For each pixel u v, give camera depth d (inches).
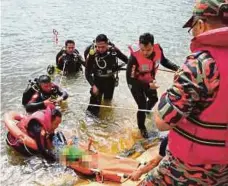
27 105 229.0
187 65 66.7
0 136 210.8
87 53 241.0
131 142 207.0
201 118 68.8
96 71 238.5
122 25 425.7
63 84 280.1
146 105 214.8
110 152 197.9
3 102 249.8
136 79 207.6
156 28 419.2
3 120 227.5
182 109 67.5
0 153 194.7
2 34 379.6
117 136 213.6
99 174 170.1
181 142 72.4
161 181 80.1
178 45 365.4
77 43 365.1
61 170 179.0
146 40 196.9
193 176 74.0
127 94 264.5
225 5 66.4
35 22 422.6
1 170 181.9
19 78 286.5
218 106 66.9
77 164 177.3
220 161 70.9
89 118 232.7
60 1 517.3
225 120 68.1
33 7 483.5
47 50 343.0
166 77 285.9
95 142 207.6
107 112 240.4
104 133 217.3
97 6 502.3
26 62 315.6
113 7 501.0
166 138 103.3
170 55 339.6
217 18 67.7
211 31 64.9
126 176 167.5
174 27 424.2
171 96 68.1
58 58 296.0
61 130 219.0
